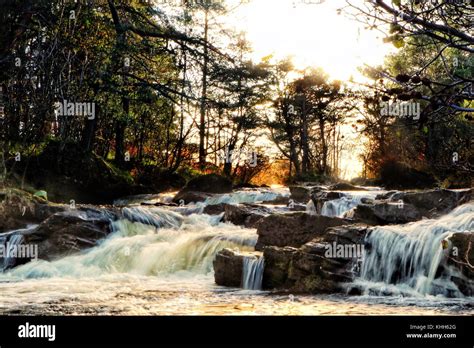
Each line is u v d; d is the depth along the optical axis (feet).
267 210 47.57
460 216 28.22
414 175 79.10
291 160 147.54
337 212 47.57
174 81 88.53
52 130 72.28
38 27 64.39
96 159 72.28
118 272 34.06
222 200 69.46
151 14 88.48
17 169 60.03
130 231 41.34
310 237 31.58
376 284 25.95
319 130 162.50
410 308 21.40
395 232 27.20
